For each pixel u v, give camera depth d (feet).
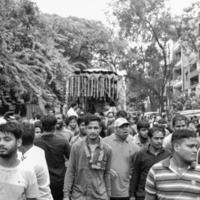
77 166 25.09
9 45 55.01
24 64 55.62
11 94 55.42
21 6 56.75
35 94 56.75
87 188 24.75
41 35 60.29
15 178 15.84
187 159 17.38
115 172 27.63
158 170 17.87
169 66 112.68
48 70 59.06
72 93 69.46
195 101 102.53
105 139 28.43
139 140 32.58
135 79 111.86
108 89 70.54
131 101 166.20
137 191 26.09
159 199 17.78
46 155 27.09
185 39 104.37
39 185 20.26
